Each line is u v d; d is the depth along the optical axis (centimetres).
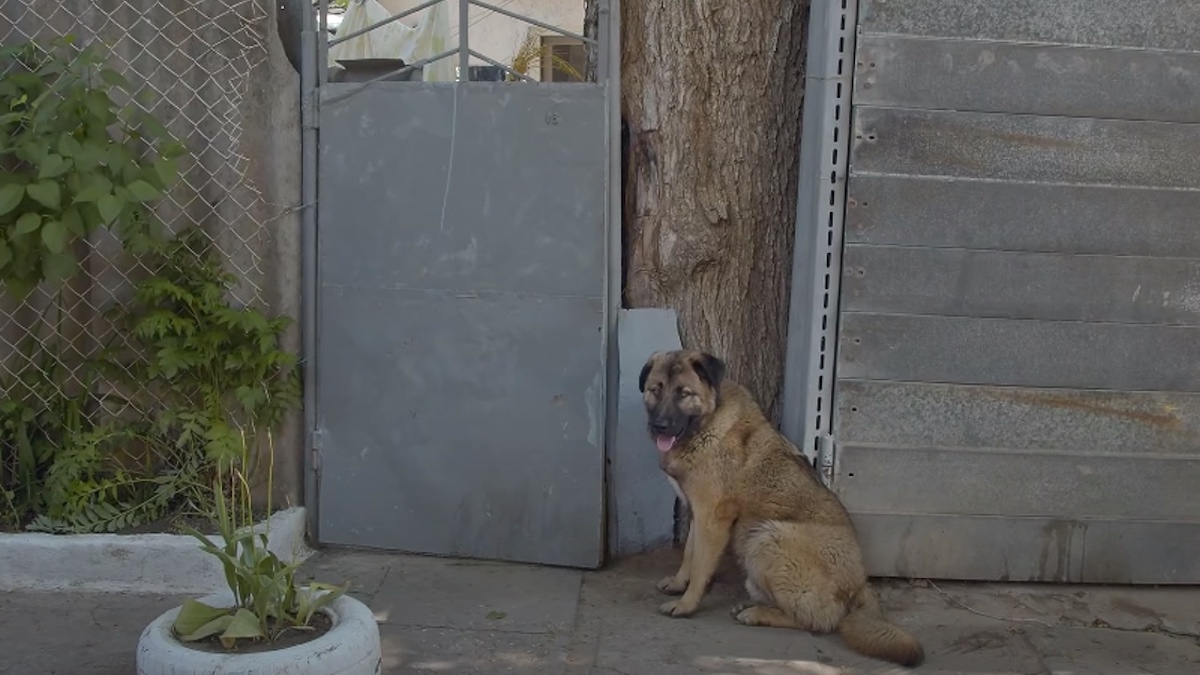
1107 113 486
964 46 481
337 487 527
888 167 488
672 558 527
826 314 498
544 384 507
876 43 480
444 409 514
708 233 520
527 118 494
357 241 512
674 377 462
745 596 498
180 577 477
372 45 870
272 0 506
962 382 500
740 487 468
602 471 511
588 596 487
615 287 510
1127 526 510
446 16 838
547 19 1151
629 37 518
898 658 425
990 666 432
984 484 507
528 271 502
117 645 423
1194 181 491
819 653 438
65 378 520
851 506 508
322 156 510
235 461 512
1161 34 482
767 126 520
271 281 521
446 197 504
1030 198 490
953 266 494
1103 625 477
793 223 533
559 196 496
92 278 514
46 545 473
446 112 500
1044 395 502
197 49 507
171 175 455
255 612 339
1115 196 490
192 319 508
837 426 503
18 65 501
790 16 515
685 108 513
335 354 519
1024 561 512
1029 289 495
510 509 516
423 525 523
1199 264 494
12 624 439
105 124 458
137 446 522
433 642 434
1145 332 498
